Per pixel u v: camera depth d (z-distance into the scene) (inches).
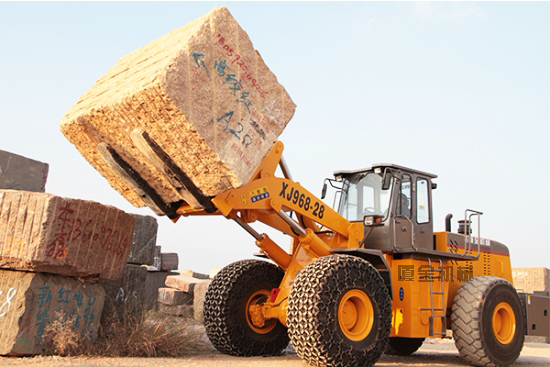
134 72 182.5
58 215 180.2
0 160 224.5
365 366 199.3
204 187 178.2
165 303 420.2
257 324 242.5
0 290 177.5
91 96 191.3
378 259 233.6
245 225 222.1
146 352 201.5
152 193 199.8
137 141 170.6
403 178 259.6
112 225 206.1
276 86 190.5
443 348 367.2
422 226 259.9
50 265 179.6
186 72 160.1
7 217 177.2
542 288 552.7
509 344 252.7
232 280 243.1
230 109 172.2
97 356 187.2
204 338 281.3
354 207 265.6
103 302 204.2
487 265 295.1
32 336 176.1
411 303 238.4
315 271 198.8
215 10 172.6
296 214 243.8
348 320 201.2
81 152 199.3
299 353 194.5
